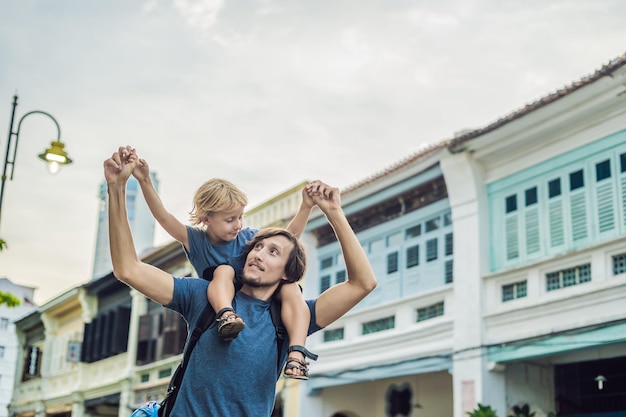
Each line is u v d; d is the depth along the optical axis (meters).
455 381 15.54
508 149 15.48
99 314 28.58
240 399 3.31
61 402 30.48
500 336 15.08
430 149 17.58
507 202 15.62
